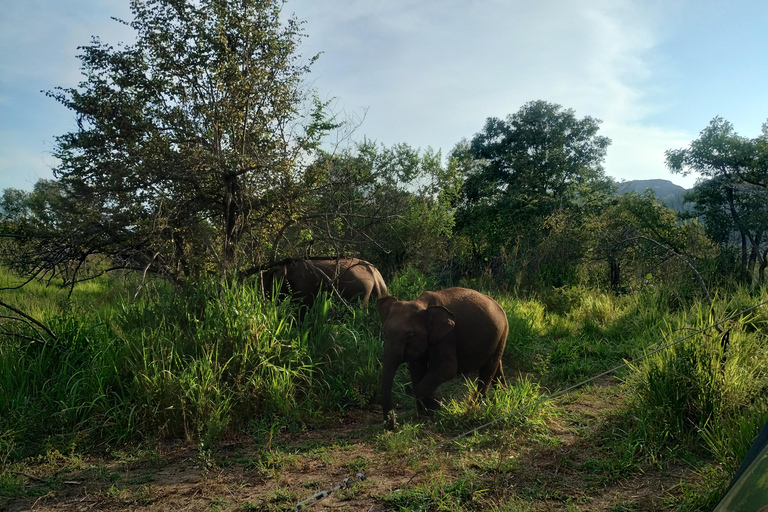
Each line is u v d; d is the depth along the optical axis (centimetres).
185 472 496
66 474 493
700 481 427
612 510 396
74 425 570
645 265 1512
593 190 2650
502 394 633
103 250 798
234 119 834
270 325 681
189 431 572
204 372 604
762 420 447
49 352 659
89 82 816
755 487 208
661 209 1664
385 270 1384
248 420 609
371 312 855
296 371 657
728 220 1448
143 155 755
